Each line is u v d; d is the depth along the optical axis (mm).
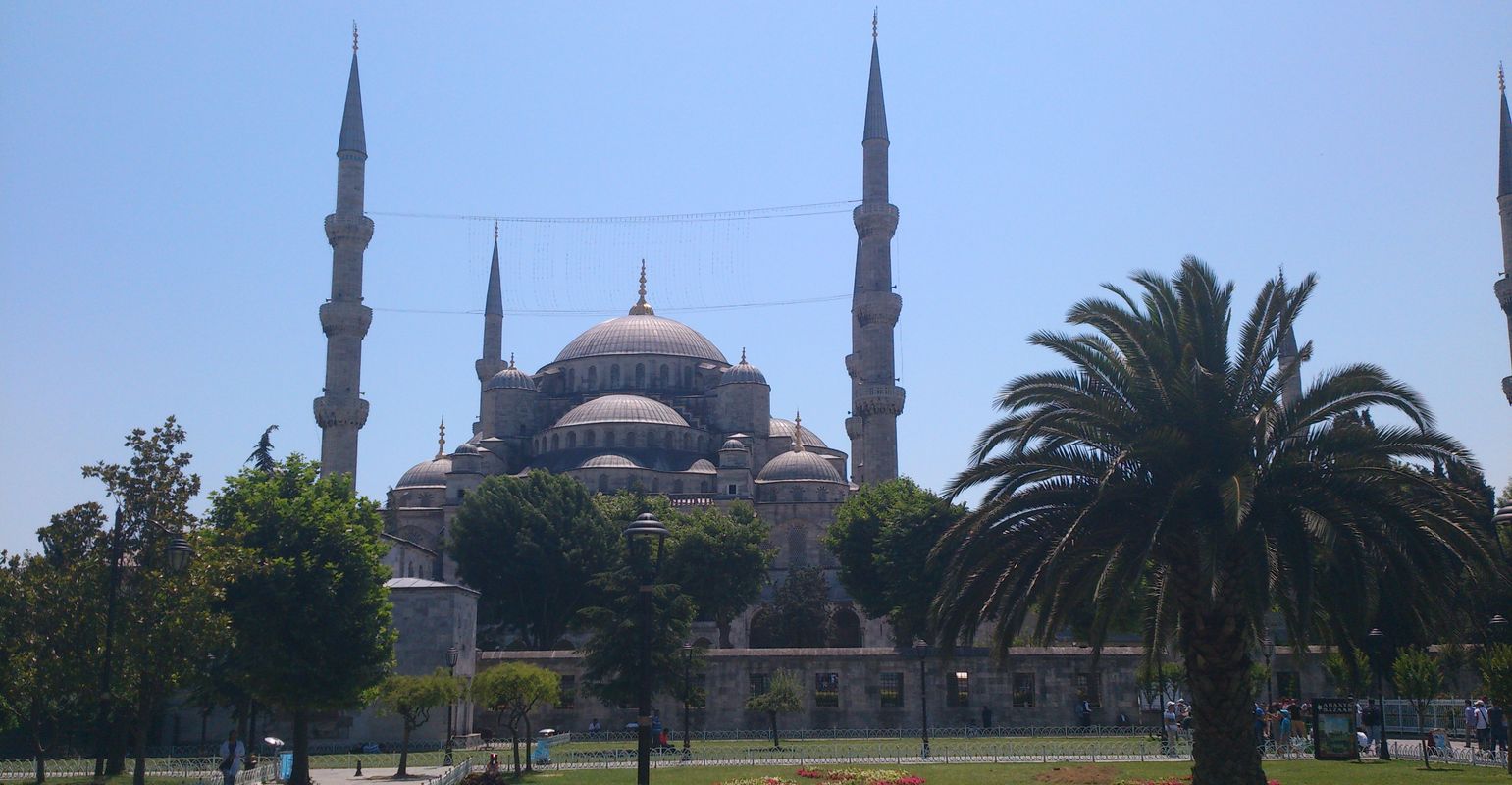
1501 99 101875
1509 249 99250
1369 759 46500
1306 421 30031
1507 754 41219
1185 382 29797
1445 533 28672
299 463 47219
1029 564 31672
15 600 40562
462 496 129375
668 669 67188
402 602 68750
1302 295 30562
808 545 129000
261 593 43094
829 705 75688
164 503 41000
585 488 113438
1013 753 54000
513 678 48875
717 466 138250
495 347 155875
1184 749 53125
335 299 114750
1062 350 31875
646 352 151875
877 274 121375
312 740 67375
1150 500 30922
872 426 120500
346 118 117312
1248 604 30594
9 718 51438
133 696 40938
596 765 51438
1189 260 31500
